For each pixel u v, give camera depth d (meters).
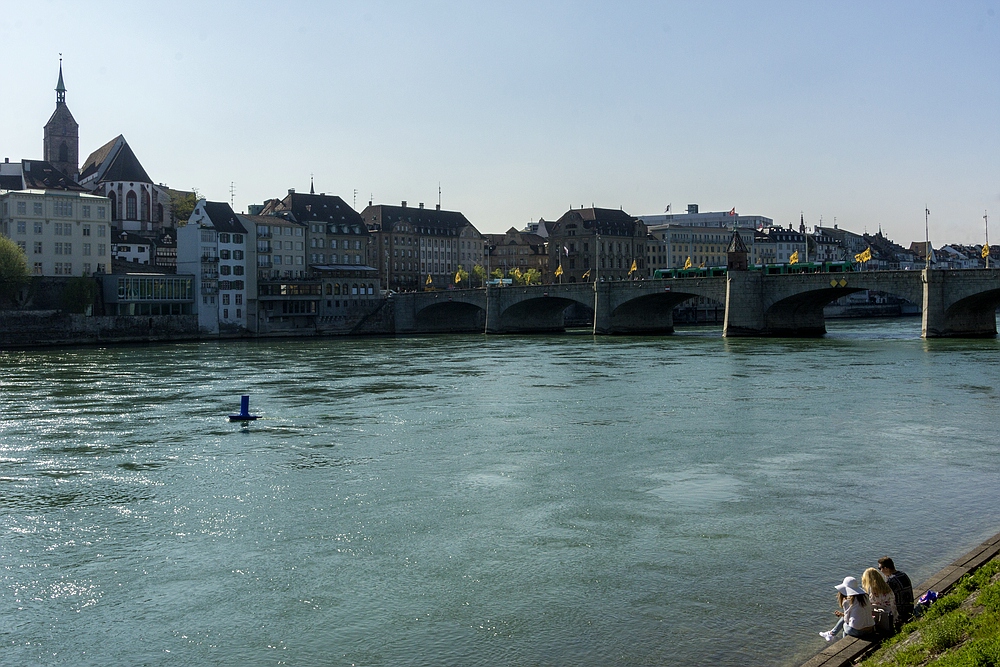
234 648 26.14
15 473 47.44
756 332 144.88
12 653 26.06
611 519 37.72
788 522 36.97
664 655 24.94
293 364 108.44
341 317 192.12
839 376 84.94
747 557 32.69
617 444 53.47
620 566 31.97
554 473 46.22
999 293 120.31
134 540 35.88
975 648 18.67
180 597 29.89
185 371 99.75
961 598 23.61
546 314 192.25
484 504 40.34
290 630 27.22
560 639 26.19
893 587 23.39
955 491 41.56
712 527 36.38
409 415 65.38
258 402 72.94
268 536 36.16
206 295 173.50
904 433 55.75
